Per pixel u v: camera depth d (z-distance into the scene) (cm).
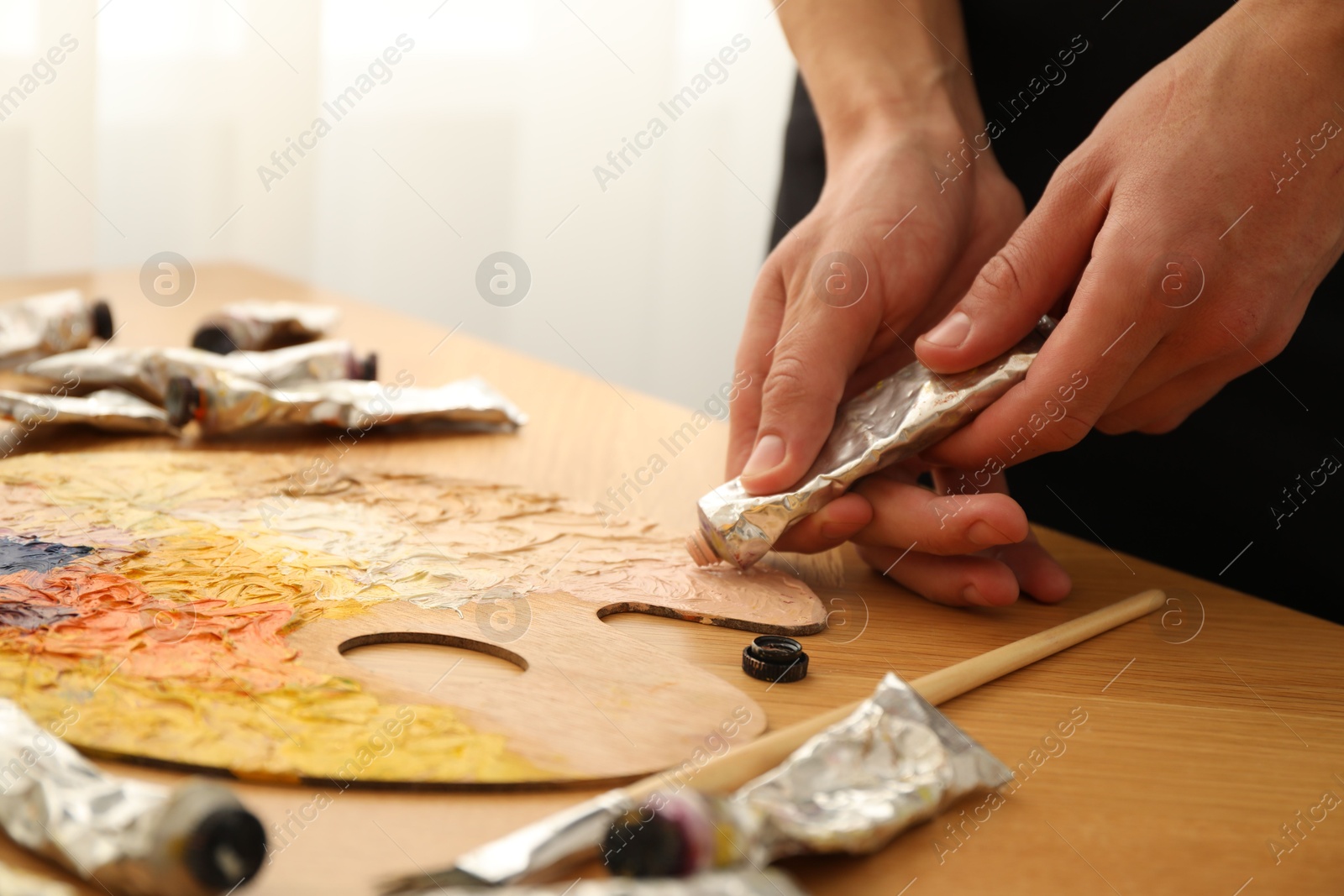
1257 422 65
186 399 63
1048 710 48
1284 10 51
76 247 105
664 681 48
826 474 53
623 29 125
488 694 47
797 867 42
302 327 76
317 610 50
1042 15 68
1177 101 52
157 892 39
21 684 45
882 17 62
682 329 139
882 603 54
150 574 51
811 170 75
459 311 128
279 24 110
